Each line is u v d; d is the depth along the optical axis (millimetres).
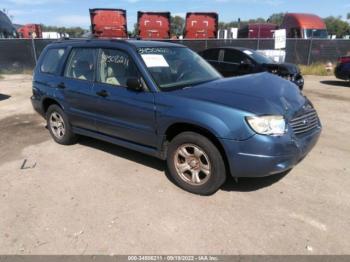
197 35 20172
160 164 4832
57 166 4852
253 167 3486
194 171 3906
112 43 4676
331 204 3672
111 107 4555
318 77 15461
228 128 3471
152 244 3064
